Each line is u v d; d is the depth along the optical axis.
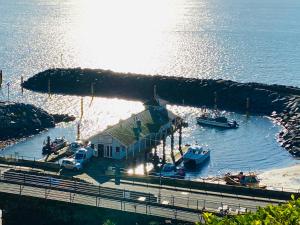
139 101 151.75
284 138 117.94
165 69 188.88
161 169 91.00
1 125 119.69
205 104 148.00
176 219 61.19
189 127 124.94
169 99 151.88
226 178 86.94
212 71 184.75
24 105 128.38
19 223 67.25
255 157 106.38
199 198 68.38
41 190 68.81
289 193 69.62
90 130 125.00
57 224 66.06
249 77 175.88
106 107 145.00
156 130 102.38
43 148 107.19
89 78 163.25
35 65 193.75
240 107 144.62
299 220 24.72
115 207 64.19
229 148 111.06
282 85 154.25
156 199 66.62
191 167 98.56
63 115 133.00
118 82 160.38
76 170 81.38
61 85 162.75
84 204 64.88
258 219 25.17
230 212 62.62
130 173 80.44
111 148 91.56
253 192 70.75
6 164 82.62
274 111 139.25
